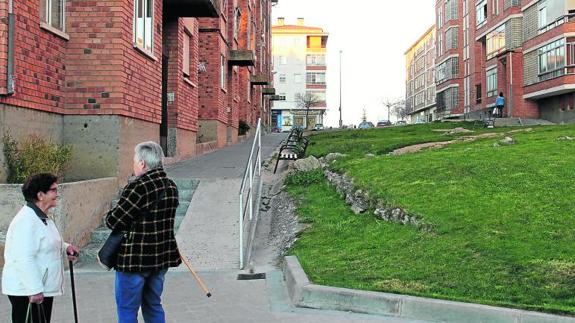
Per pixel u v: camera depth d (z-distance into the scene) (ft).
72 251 15.33
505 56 147.64
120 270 14.88
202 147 63.10
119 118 34.99
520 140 49.70
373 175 36.32
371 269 22.57
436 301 18.45
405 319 18.57
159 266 15.14
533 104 140.97
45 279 14.11
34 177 14.33
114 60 34.96
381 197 31.78
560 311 17.08
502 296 18.70
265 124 180.86
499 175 32.45
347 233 28.84
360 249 25.70
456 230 25.25
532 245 22.39
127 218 14.87
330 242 27.68
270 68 194.90
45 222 14.38
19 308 13.98
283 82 314.35
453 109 208.03
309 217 32.68
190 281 24.12
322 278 21.72
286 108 313.94
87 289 22.90
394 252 24.47
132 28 37.14
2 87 27.91
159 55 43.50
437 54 233.76
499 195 28.84
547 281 19.34
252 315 19.39
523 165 34.14
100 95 34.94
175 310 20.07
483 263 21.34
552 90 125.18
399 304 18.88
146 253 14.92
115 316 19.51
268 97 200.64
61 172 32.27
